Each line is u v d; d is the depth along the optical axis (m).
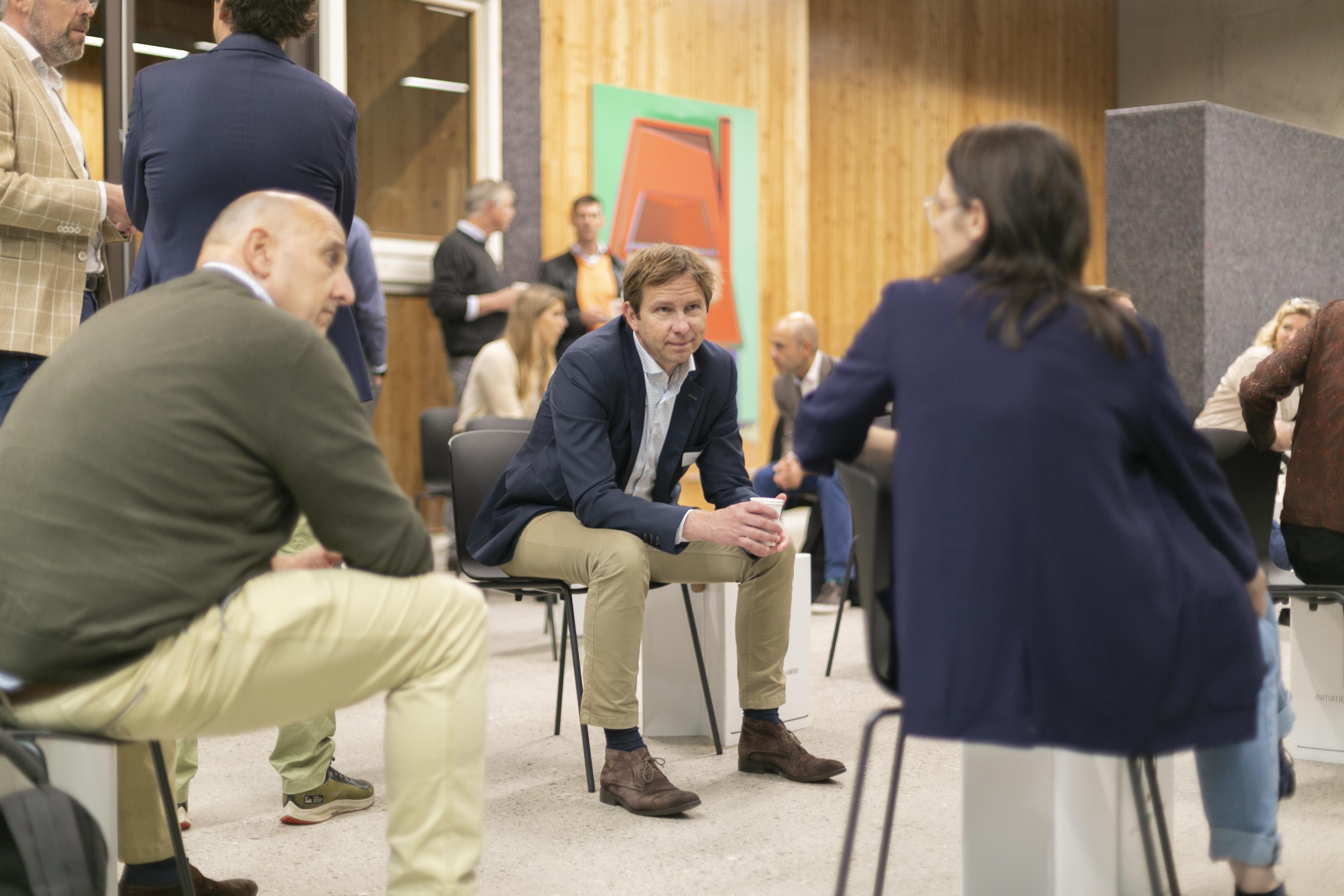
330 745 2.44
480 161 6.61
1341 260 6.83
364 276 3.83
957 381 1.40
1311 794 2.60
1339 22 11.02
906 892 2.04
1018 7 10.85
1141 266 5.79
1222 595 1.43
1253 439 2.67
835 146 9.35
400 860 1.59
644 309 2.62
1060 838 1.75
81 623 1.42
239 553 1.51
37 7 2.42
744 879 2.10
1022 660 1.35
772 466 4.96
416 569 1.60
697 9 7.70
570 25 7.04
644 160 7.41
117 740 1.49
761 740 2.74
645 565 2.51
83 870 1.46
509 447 3.05
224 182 2.26
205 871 2.14
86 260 2.47
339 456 1.53
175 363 1.48
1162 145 5.71
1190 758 2.86
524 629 4.61
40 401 1.50
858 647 4.18
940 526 1.39
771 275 8.24
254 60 2.31
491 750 2.97
